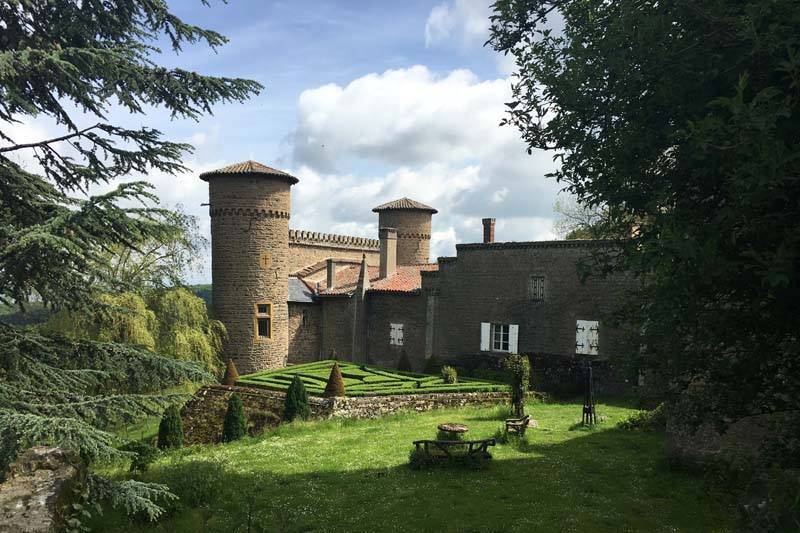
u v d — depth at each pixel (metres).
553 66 7.93
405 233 43.56
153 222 8.14
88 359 8.97
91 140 9.37
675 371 7.62
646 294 8.79
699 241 5.80
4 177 8.91
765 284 6.02
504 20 8.63
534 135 8.46
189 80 9.52
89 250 8.05
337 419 20.38
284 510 11.21
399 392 22.25
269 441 17.97
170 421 19.41
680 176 6.81
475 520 10.50
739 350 7.16
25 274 8.59
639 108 6.94
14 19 8.82
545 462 14.25
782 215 5.37
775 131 5.55
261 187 30.52
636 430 17.78
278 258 31.34
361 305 32.97
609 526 10.05
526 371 22.78
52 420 6.70
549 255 26.78
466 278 29.42
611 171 7.47
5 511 7.12
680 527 9.94
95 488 8.08
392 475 13.50
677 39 6.51
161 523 10.41
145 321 25.17
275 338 31.30
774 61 5.54
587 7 7.93
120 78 8.94
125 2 9.47
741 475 8.51
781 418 8.82
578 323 25.81
